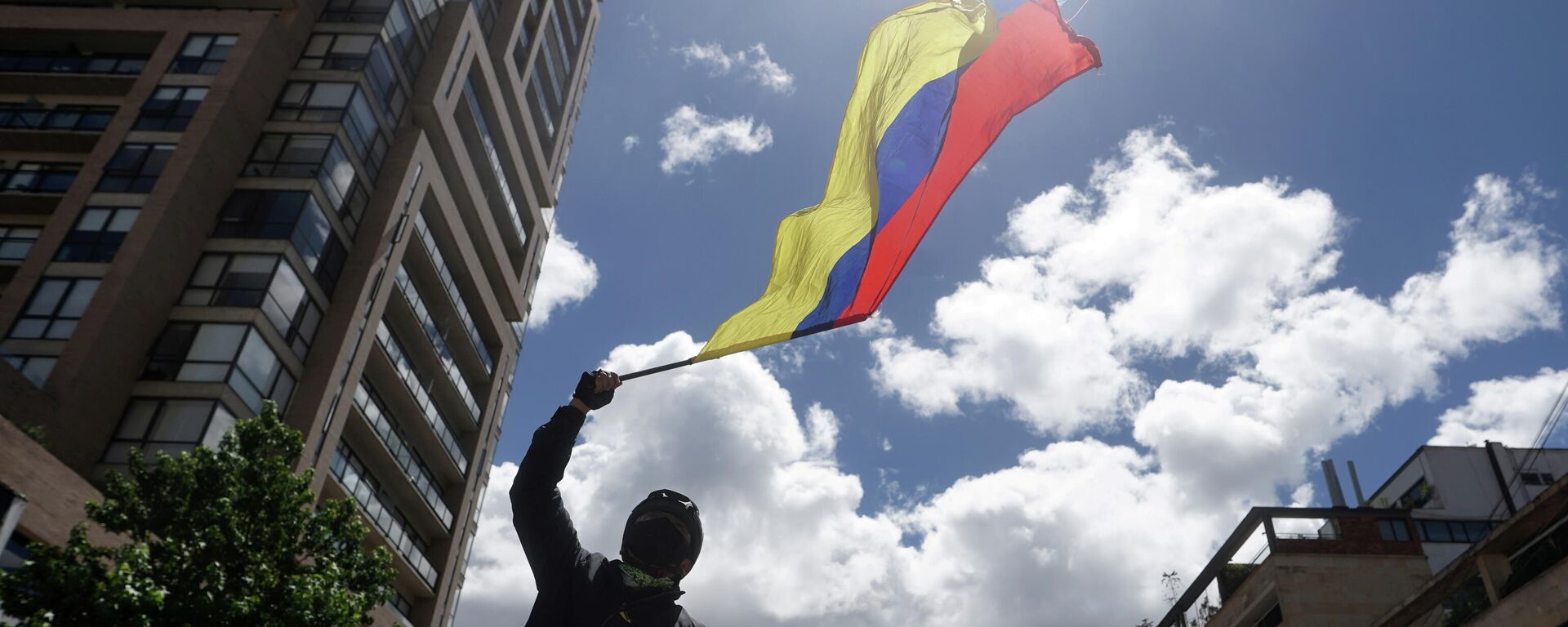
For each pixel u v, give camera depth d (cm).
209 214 3123
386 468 3738
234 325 2894
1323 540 3734
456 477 4334
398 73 3881
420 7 4094
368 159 3625
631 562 312
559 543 306
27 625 1409
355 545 1875
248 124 3344
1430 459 4641
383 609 3312
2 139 3259
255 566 1703
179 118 3203
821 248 668
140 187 3008
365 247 3500
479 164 4609
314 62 3628
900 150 703
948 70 729
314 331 3238
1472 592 2709
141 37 3491
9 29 3503
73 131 3256
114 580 1502
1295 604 3566
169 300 2922
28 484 1903
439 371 4122
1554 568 2206
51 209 3144
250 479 1830
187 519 1725
